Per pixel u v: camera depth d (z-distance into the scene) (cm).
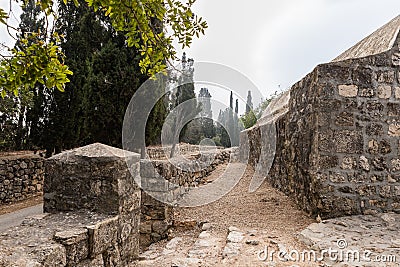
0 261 204
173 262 346
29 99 973
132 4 222
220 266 330
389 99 502
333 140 493
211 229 496
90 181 323
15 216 792
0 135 1123
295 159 602
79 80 956
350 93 498
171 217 552
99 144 345
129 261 338
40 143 991
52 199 334
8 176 954
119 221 316
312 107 518
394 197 494
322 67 499
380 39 566
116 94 971
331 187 488
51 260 221
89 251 264
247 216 550
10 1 229
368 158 495
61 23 996
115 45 1019
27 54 228
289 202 608
